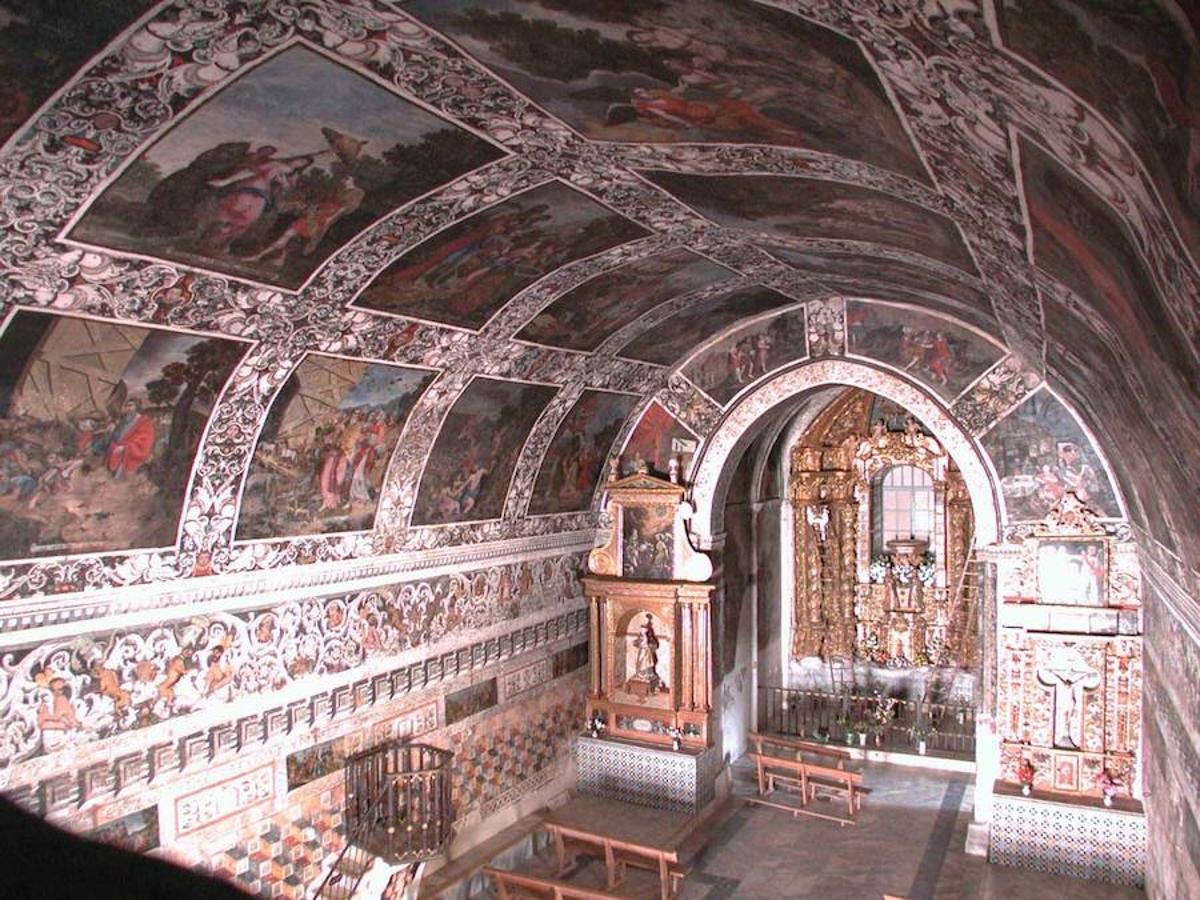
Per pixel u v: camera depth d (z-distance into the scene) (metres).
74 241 8.27
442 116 8.17
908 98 5.55
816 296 17.59
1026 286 9.09
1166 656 12.80
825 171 8.41
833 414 25.72
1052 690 16.83
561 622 19.66
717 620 20.23
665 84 7.18
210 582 11.96
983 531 17.41
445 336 13.16
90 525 10.44
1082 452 16.58
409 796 14.00
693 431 19.72
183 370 10.58
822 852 17.86
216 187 8.36
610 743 19.92
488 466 16.47
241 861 12.48
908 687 25.88
